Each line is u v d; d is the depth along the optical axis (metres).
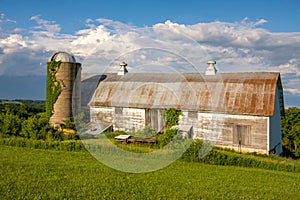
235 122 17.30
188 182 9.41
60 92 20.45
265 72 18.88
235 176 10.64
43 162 11.02
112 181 8.98
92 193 7.86
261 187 9.47
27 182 8.48
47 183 8.50
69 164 10.82
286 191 9.20
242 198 8.20
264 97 17.28
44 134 15.41
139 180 9.22
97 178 9.19
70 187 8.24
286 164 12.70
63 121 19.48
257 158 13.80
